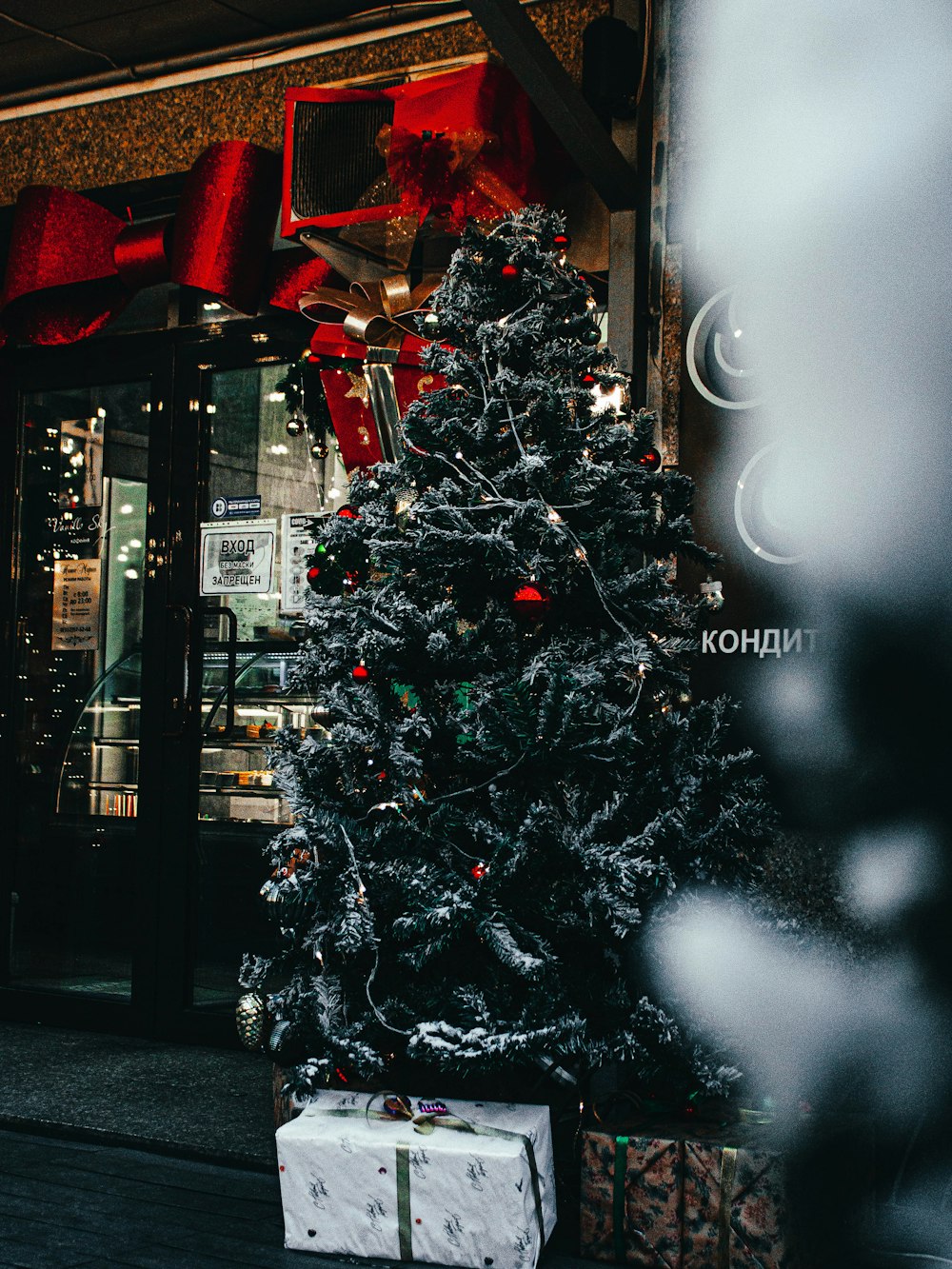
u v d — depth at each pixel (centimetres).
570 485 325
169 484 509
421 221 423
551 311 345
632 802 320
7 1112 403
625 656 322
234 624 493
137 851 502
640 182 405
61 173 536
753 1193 288
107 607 518
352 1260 302
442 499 320
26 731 532
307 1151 302
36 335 510
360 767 323
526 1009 300
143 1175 361
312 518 472
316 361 459
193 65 511
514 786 322
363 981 323
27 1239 315
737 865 332
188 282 463
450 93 407
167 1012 491
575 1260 305
